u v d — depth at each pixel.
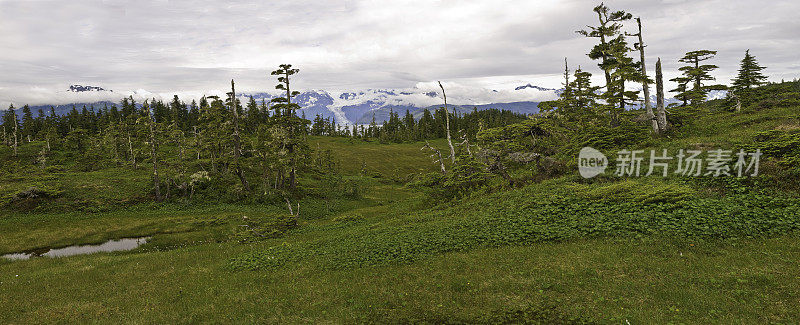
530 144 31.28
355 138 158.50
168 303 11.67
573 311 8.17
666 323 7.19
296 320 9.32
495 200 21.69
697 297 8.04
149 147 51.19
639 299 8.34
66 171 60.66
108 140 72.12
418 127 166.25
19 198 36.44
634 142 26.02
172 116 112.75
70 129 107.06
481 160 30.75
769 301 7.50
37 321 10.66
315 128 171.62
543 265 11.05
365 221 27.83
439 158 35.91
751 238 10.71
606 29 36.94
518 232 14.55
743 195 13.70
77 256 22.86
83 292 13.69
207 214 36.19
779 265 8.84
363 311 9.48
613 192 16.70
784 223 11.11
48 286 14.91
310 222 33.75
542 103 40.06
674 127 29.23
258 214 36.44
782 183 13.73
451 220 19.56
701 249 10.48
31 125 115.12
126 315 10.73
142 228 31.17
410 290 10.61
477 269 11.61
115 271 17.20
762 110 35.44
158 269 17.33
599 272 10.02
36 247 26.70
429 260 13.20
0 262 21.66
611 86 35.81
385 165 103.31
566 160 26.45
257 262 16.45
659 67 27.97
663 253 10.57
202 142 59.09
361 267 13.67
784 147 16.02
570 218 15.14
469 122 161.12
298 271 14.33
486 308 8.87
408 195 56.75
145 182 45.59
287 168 44.38
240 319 9.73
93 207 36.91
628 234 12.37
